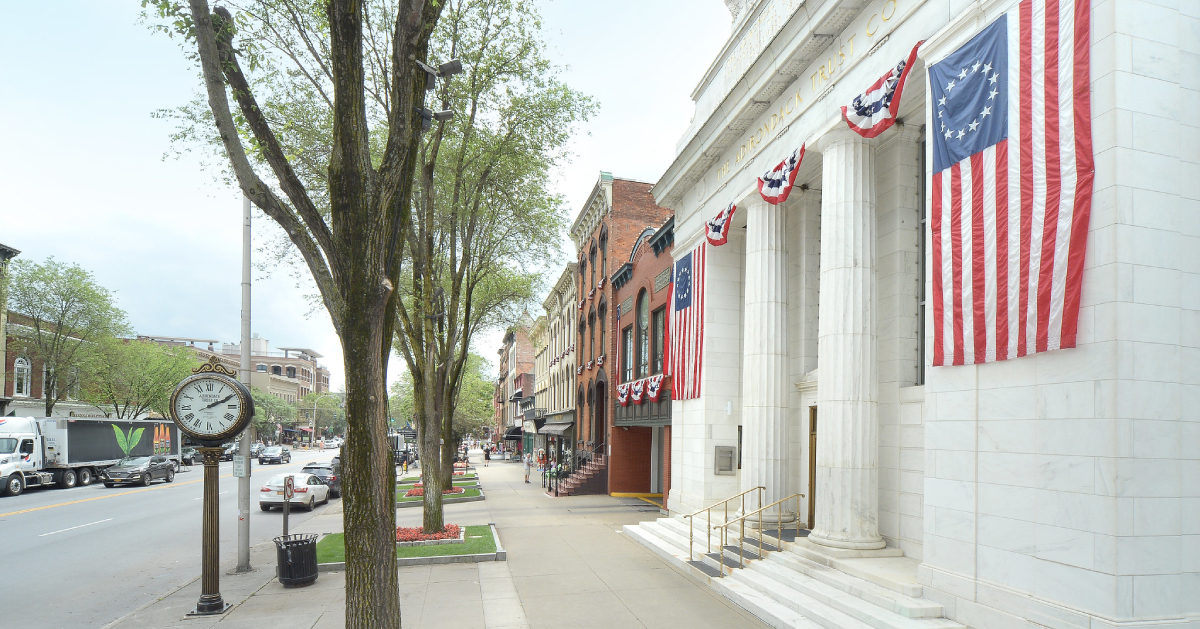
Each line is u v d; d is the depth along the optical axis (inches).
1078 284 256.5
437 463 651.5
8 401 1628.9
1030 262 278.7
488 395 3129.9
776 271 576.1
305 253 267.3
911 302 444.1
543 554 577.3
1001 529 287.4
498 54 617.9
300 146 583.5
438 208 730.2
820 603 365.1
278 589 466.0
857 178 437.4
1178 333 251.9
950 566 315.6
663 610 398.6
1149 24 260.8
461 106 644.1
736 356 706.2
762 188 534.9
